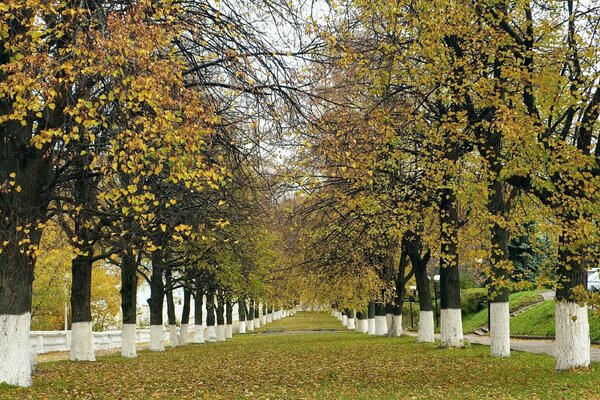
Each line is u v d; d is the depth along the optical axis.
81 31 9.89
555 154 12.52
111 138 10.74
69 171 14.02
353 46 16.23
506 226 13.42
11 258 12.02
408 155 17.89
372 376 15.52
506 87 13.27
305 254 28.64
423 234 17.69
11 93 9.01
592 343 24.94
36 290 35.84
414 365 17.80
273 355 24.48
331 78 16.16
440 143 15.19
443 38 15.30
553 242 13.98
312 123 13.27
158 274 29.95
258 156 14.44
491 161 14.34
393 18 14.48
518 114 12.48
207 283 33.06
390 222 18.86
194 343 39.31
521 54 13.46
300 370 17.75
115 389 13.60
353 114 15.01
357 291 33.03
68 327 44.69
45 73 9.11
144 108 11.22
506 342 19.30
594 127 13.73
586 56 12.62
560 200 12.68
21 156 12.16
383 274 33.56
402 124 16.03
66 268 34.31
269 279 34.88
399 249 31.50
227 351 28.11
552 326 31.56
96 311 45.69
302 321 88.31
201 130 10.21
